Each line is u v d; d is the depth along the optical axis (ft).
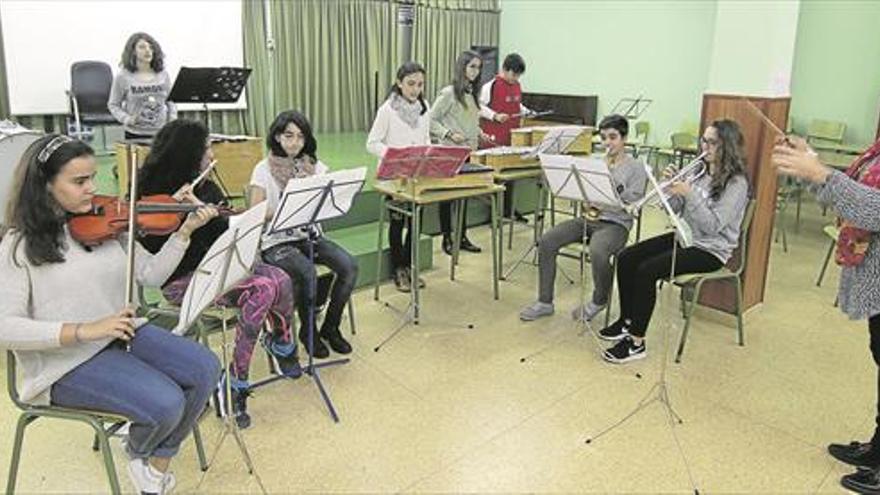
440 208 14.26
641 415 8.15
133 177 6.20
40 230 5.30
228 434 7.48
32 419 5.85
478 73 13.46
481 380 8.99
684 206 9.53
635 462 7.20
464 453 7.32
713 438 7.68
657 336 10.60
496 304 11.78
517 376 9.12
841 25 18.86
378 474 6.93
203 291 5.91
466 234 15.46
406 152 9.53
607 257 10.43
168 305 7.77
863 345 10.32
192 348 6.26
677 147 20.11
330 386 8.75
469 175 10.87
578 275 13.53
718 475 7.00
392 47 25.00
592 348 10.05
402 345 10.03
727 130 9.41
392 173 9.68
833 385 9.00
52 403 5.70
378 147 11.34
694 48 21.52
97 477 6.82
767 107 10.71
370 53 24.50
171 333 6.43
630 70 23.40
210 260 5.81
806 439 7.68
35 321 5.26
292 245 9.25
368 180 14.34
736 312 10.55
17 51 16.63
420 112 12.03
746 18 10.97
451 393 8.62
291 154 9.01
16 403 5.72
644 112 23.25
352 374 9.09
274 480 6.81
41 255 5.31
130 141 12.84
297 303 8.99
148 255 6.59
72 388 5.60
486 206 16.30
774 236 16.83
